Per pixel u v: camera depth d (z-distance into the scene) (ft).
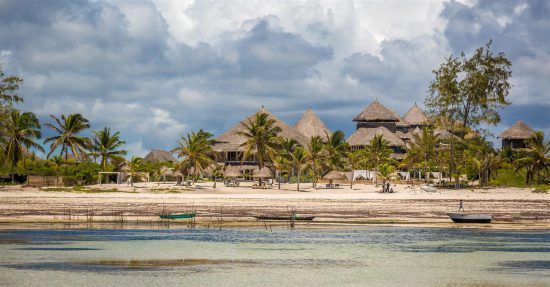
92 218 189.57
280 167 350.84
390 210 221.87
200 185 346.54
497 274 108.37
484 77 343.26
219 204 238.27
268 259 121.90
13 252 127.54
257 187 341.82
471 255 127.95
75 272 106.83
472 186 335.06
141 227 172.55
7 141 333.42
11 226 170.81
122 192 288.10
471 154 353.92
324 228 173.88
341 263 118.32
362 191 326.03
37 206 222.48
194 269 110.83
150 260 119.55
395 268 113.39
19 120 340.18
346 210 221.05
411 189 323.78
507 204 246.68
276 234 159.74
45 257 121.70
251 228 172.86
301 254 128.16
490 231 168.45
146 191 296.10
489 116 349.20
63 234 156.15
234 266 114.21
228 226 176.76
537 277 105.81
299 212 213.25
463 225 181.16
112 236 153.38
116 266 112.88
